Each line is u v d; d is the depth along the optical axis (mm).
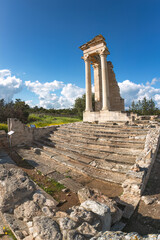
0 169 4938
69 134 12492
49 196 5059
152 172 6262
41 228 2801
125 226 3645
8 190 3980
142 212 4059
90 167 7254
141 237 2285
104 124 13211
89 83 18703
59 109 63656
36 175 6910
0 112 23703
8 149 11805
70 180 6285
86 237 2631
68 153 9242
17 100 39094
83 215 3061
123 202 4434
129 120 13141
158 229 3494
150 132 9133
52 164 8188
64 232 2686
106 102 16469
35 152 10547
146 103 28922
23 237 2967
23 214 3521
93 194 4230
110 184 5824
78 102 31375
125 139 9508
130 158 7387
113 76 21281
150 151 6051
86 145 9984
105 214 3117
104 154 8312
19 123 12945
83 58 19344
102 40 16953
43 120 30609
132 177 4922
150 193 4867
